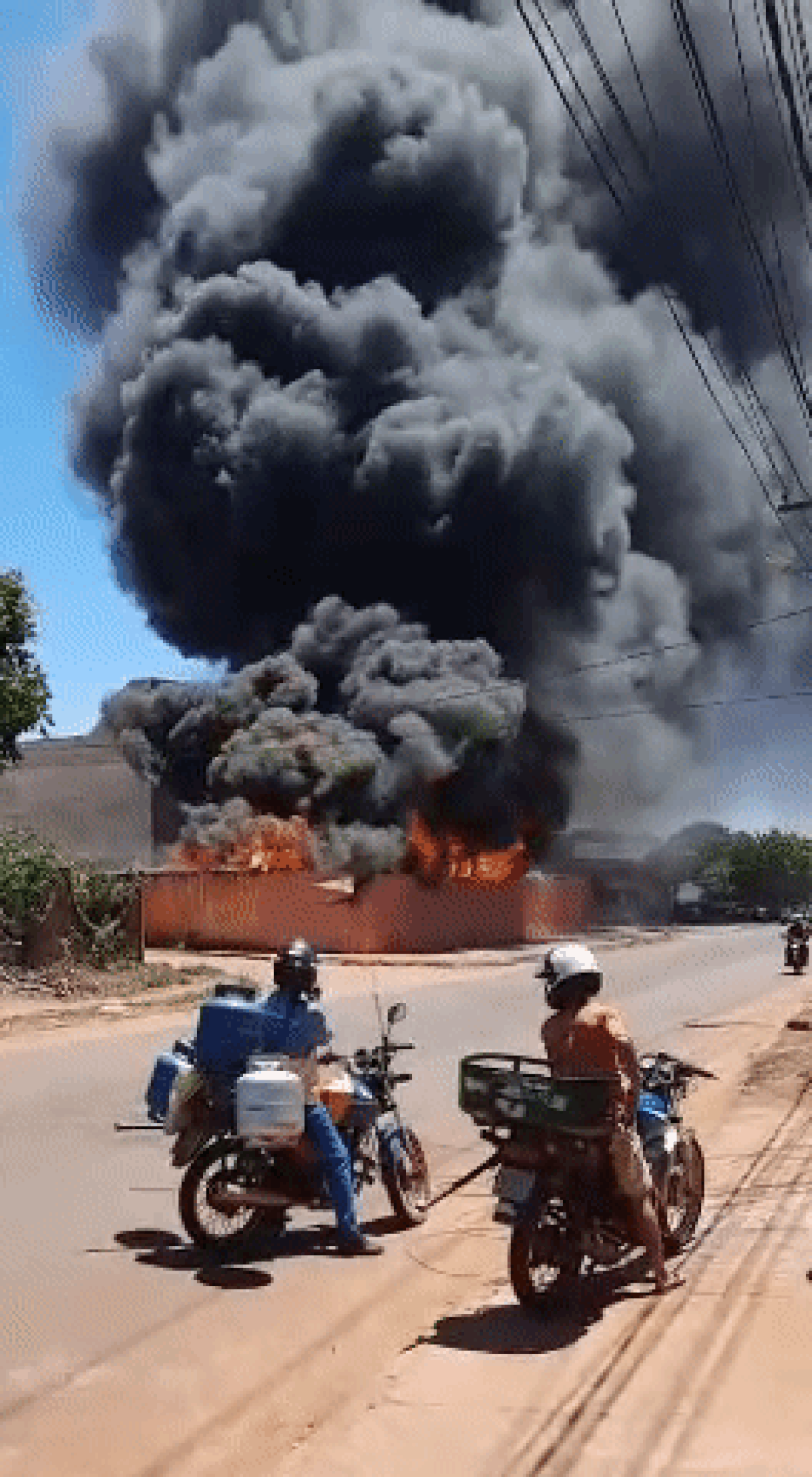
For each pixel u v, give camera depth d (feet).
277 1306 23.13
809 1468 15.28
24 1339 21.01
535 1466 15.67
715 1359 19.31
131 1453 16.63
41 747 195.72
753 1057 59.82
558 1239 22.22
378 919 161.07
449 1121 42.70
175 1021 77.61
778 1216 28.76
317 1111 26.43
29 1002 83.71
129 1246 26.84
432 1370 19.38
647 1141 24.48
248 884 160.76
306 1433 17.31
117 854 189.57
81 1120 42.16
